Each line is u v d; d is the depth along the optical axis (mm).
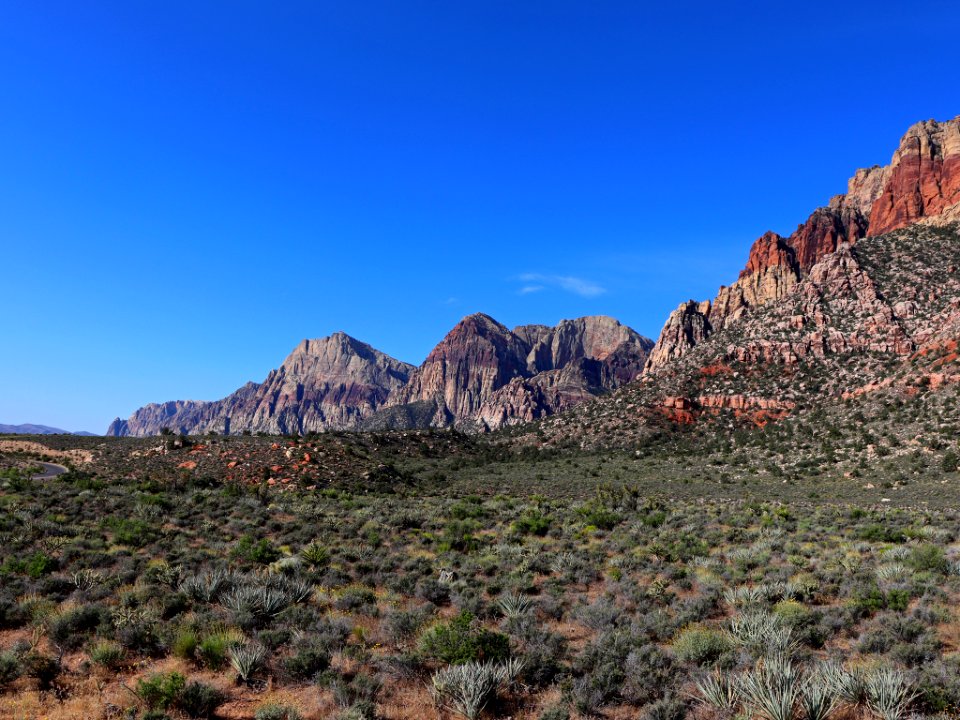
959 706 9273
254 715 10047
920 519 35531
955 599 15625
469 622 13398
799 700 9531
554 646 13438
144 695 10125
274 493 49844
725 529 33812
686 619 15312
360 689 10727
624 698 10648
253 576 18609
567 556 24250
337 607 16547
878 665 10961
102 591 16484
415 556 25703
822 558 23109
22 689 10641
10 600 15094
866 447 79375
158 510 33281
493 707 10500
